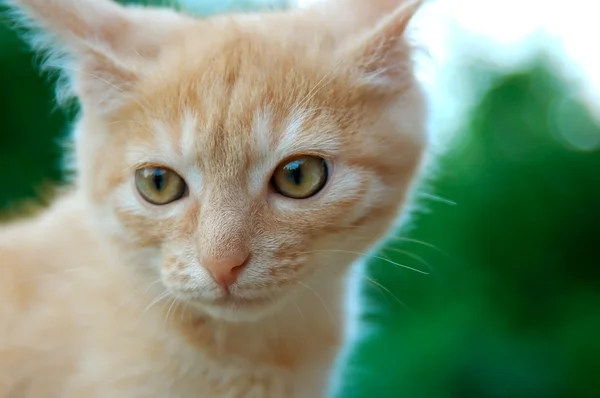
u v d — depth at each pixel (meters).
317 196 0.24
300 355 0.27
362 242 0.26
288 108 0.24
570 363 0.42
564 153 0.45
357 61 0.25
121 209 0.25
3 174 0.43
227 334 0.26
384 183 0.26
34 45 0.26
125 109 0.25
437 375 0.42
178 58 0.25
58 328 0.27
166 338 0.26
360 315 0.32
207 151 0.24
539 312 0.44
